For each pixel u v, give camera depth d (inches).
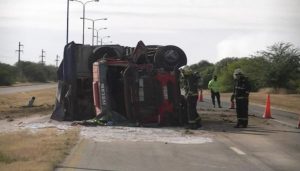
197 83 739.4
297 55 2486.5
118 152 499.2
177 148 530.9
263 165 436.5
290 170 415.2
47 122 805.2
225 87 2701.8
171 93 768.9
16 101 1459.2
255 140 598.5
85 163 435.2
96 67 799.1
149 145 550.6
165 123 760.3
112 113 775.7
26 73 5649.6
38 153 467.5
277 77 2442.2
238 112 746.8
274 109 1259.2
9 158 439.8
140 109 767.1
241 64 2691.9
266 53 2532.0
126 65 790.5
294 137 629.9
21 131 660.7
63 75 848.9
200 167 425.4
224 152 506.0
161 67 780.6
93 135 625.0
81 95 849.5
